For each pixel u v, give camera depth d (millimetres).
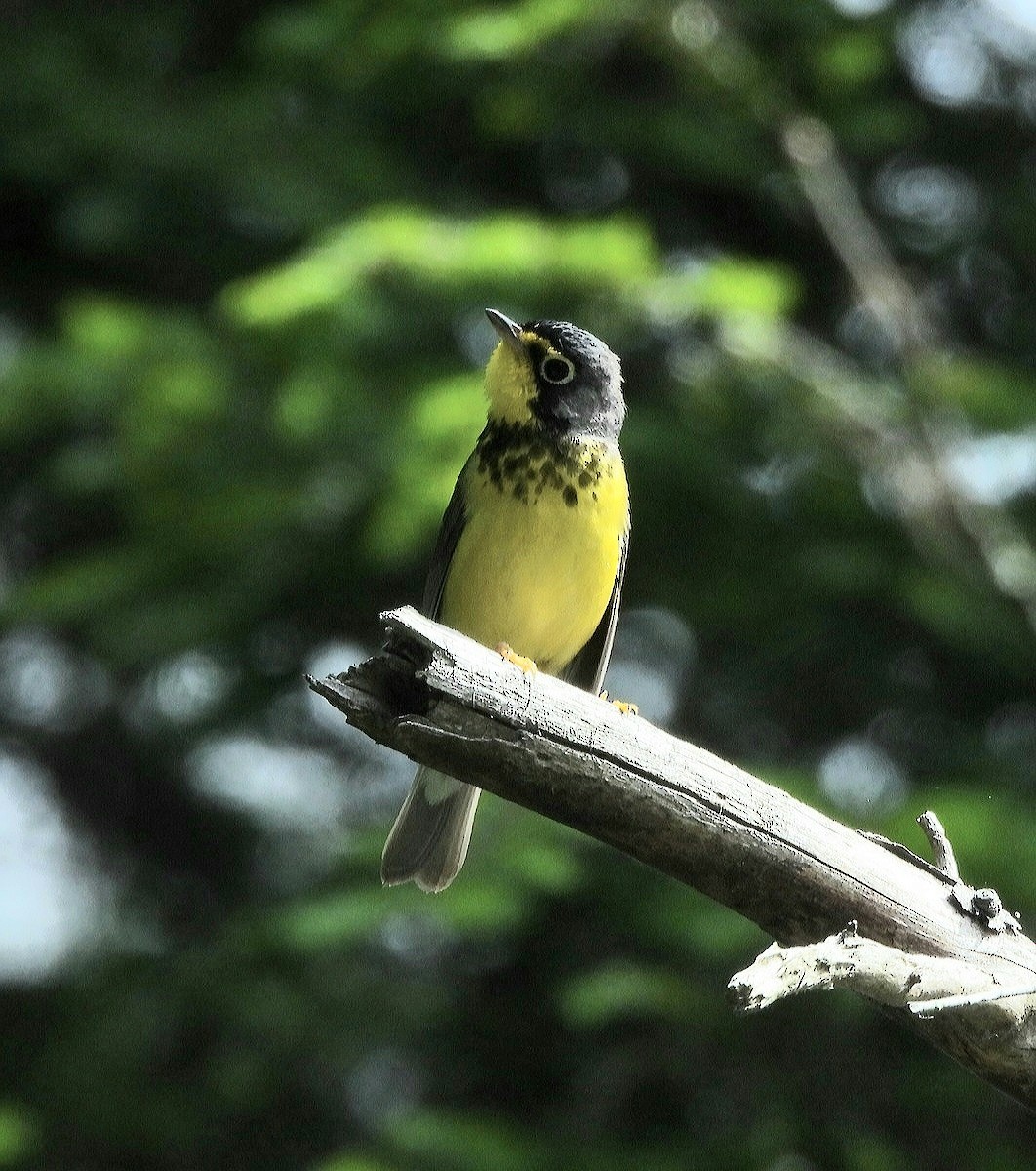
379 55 14039
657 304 12461
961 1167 12336
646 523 13914
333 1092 13914
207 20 16516
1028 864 11031
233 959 13438
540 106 14531
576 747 5703
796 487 13898
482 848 12008
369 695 5832
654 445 13188
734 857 5770
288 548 13453
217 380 12648
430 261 12117
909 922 5734
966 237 16109
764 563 13922
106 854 16016
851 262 14367
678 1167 12031
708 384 13484
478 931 12070
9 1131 12430
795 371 13172
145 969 14086
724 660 14633
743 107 14484
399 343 13281
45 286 16062
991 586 13367
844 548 13508
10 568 16125
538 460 8570
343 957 13508
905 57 16328
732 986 5059
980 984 5414
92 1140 13648
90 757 16062
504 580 8633
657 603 14039
